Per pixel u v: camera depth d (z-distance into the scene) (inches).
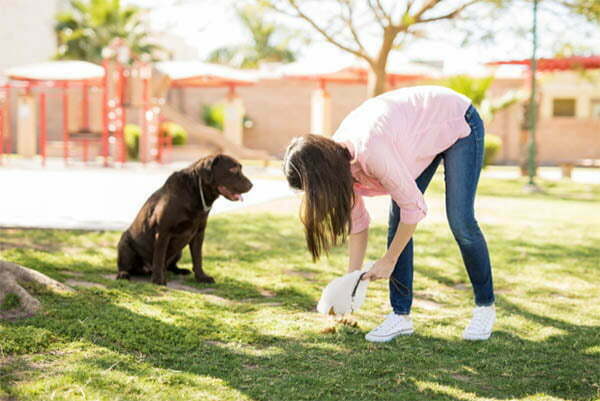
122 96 647.1
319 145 103.5
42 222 267.4
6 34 910.4
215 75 695.1
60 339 117.0
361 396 97.9
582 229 287.4
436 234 266.8
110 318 128.3
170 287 171.0
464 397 98.8
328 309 119.8
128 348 115.5
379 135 110.0
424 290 173.0
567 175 637.3
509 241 251.9
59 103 868.0
